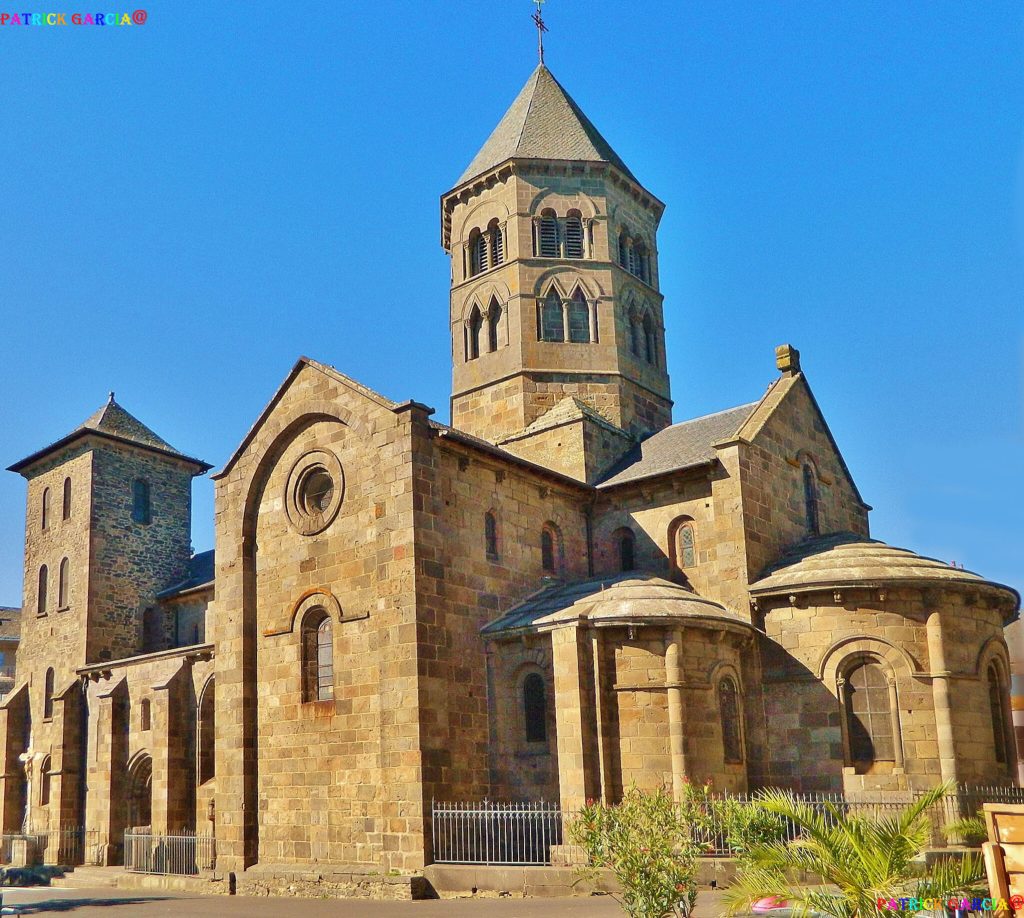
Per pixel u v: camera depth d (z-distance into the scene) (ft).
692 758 93.25
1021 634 131.75
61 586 179.52
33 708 177.88
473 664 103.04
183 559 187.32
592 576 121.80
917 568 101.91
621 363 139.95
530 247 141.69
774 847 54.49
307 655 108.99
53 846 155.84
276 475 116.06
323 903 91.76
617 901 72.90
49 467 188.96
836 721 98.78
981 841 91.86
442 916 76.74
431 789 95.20
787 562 108.68
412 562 99.25
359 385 108.68
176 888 113.19
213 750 142.10
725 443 110.83
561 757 94.43
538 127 149.28
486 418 139.74
